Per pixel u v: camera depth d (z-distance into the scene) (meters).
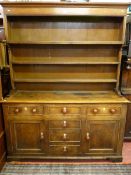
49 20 2.26
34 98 2.16
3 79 2.19
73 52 2.38
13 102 2.04
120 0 2.57
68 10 2.02
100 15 2.05
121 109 2.09
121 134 2.17
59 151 2.21
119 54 2.24
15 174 2.02
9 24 2.20
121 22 2.18
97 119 2.11
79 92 2.44
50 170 2.08
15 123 2.12
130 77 2.50
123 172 2.06
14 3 1.97
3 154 2.14
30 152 2.21
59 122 2.12
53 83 2.45
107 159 2.24
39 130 2.15
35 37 2.32
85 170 2.09
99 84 2.47
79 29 2.30
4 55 2.17
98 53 2.38
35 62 2.24
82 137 2.17
